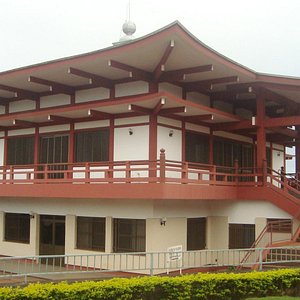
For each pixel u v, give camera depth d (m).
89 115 20.84
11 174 23.59
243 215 22.66
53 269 20.73
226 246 22.86
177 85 22.25
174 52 18.61
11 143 26.55
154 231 19.56
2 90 24.59
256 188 22.28
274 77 21.94
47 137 24.62
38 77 22.22
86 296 12.24
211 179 21.89
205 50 18.58
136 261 19.95
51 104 24.80
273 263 16.92
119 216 20.62
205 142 23.83
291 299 13.54
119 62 19.62
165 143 20.92
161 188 17.81
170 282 13.34
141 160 20.20
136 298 12.98
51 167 24.17
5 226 25.94
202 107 20.19
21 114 23.06
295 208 21.08
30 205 24.53
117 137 21.38
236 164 23.45
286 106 26.28
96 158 22.16
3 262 23.84
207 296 13.70
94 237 21.62
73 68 20.53
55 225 23.55
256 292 14.21
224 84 22.67
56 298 11.92
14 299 11.49
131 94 21.56
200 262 20.89
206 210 23.17
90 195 19.83
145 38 17.72
